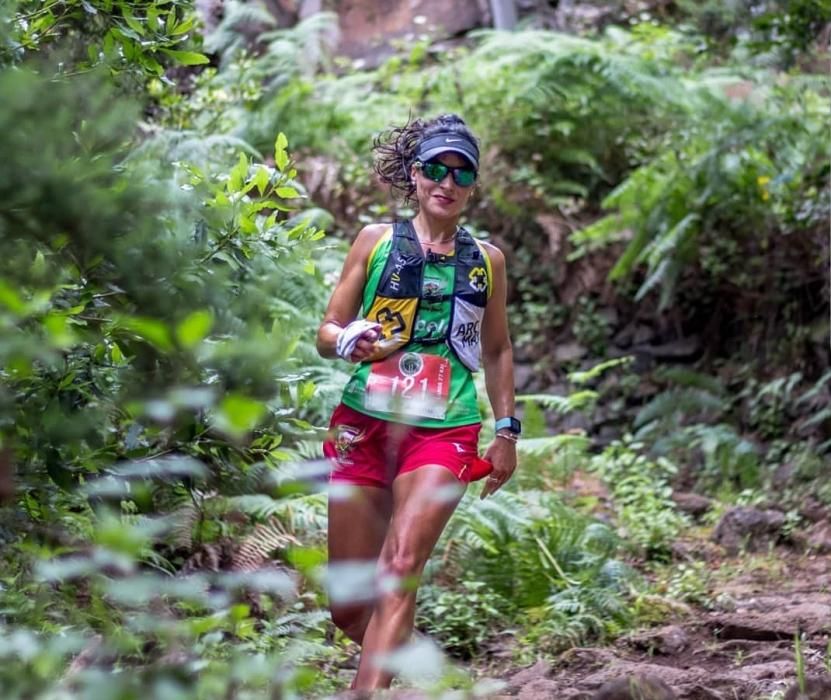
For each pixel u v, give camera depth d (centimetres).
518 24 1852
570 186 1491
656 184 1348
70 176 275
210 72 1032
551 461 1092
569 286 1472
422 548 510
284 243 455
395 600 500
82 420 323
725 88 1516
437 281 548
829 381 1293
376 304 549
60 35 455
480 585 777
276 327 391
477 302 554
